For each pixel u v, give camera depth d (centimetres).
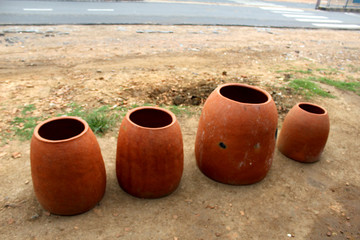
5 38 890
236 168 352
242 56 906
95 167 297
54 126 309
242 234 303
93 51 843
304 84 690
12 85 589
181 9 1584
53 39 922
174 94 603
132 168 313
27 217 300
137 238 287
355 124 561
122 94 582
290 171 411
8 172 361
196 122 514
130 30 1095
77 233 287
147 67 741
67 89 588
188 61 816
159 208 324
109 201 328
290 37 1238
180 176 341
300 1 2545
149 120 355
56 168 271
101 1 1563
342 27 1578
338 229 323
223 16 1527
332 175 413
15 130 443
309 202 357
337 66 900
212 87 642
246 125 327
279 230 313
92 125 459
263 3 2214
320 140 413
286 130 431
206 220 314
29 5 1324
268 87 663
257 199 351
